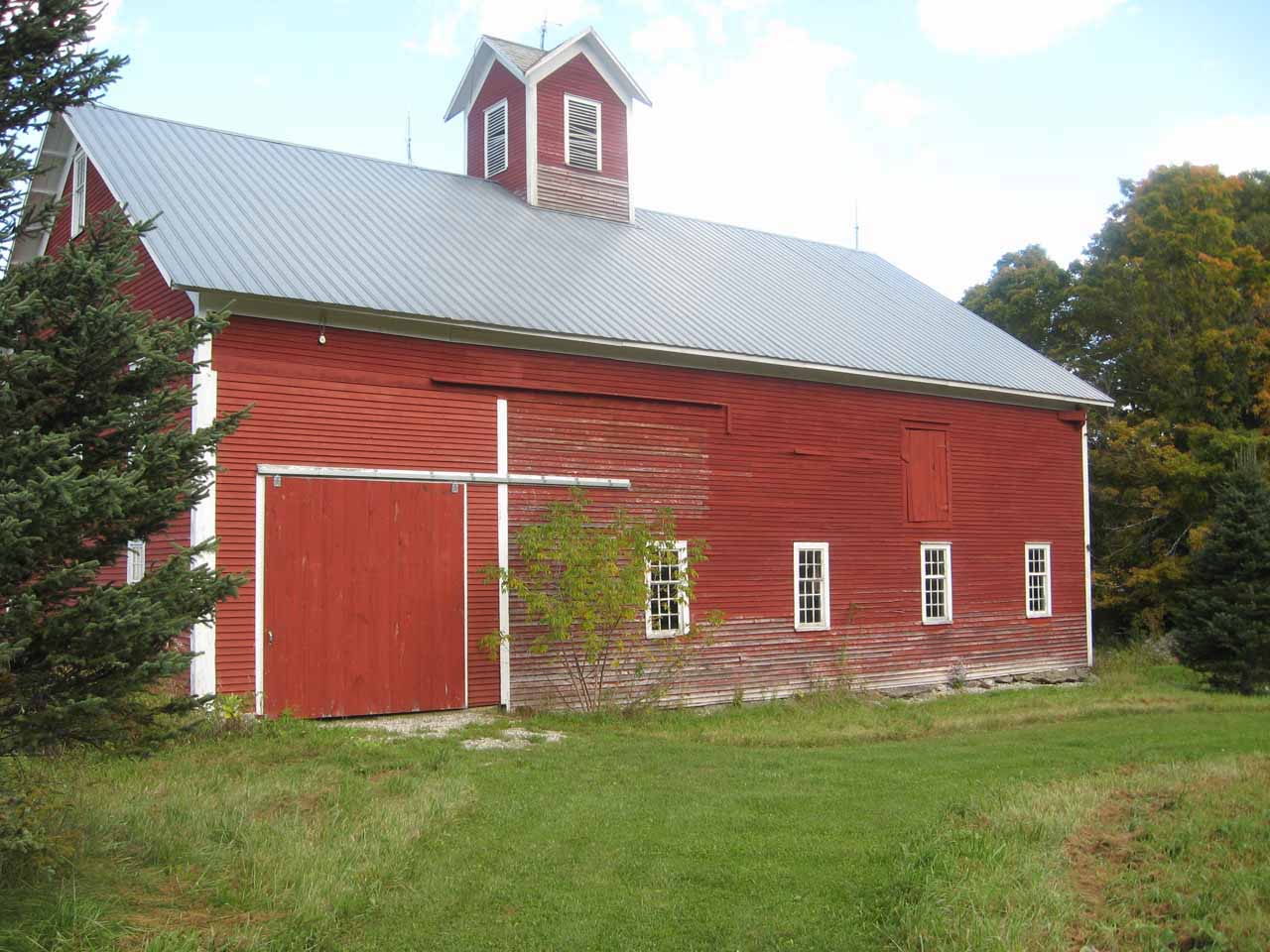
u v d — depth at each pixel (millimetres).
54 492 6961
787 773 13516
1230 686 25953
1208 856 9281
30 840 7594
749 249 28859
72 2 8148
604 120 27078
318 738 14461
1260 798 11250
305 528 16484
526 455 18953
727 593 21781
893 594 24734
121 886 8461
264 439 16234
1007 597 27250
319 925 7969
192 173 19734
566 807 11422
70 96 8375
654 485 20688
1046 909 7934
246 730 14789
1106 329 43188
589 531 18969
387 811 10812
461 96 27906
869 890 8695
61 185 21938
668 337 20594
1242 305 41219
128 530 7941
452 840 10219
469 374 18422
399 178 24094
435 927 8148
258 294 15984
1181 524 40125
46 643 7387
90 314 7516
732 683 21781
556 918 8297
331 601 16656
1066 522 28891
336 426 16906
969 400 26797
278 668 16078
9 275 7555
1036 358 29391
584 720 18031
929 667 25328
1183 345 40812
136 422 8000
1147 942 7492
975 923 7492
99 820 9523
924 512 25500
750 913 8305
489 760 14055
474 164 27469
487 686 18188
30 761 10672
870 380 24312
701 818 10977
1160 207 43031
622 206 27203
